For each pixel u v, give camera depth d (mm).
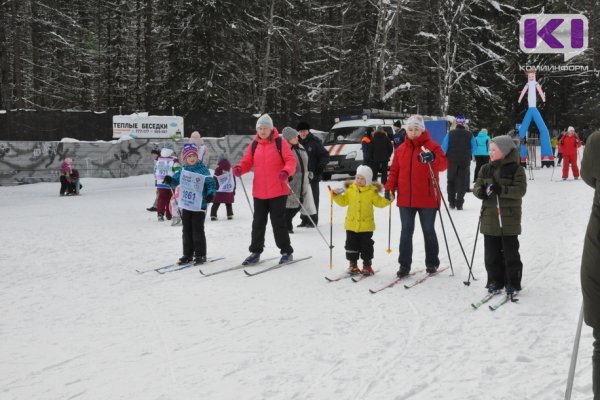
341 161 20672
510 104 48156
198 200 7484
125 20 43188
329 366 4004
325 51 39781
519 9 41875
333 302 5656
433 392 3547
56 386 3773
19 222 12062
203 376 3887
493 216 5680
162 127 24594
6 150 20531
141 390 3682
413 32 39125
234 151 25406
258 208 7484
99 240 9672
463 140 11898
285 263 7516
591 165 2750
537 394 3475
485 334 4586
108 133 23922
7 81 29594
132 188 20266
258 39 34750
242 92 34750
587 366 3881
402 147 6684
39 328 5012
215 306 5605
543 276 6441
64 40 35156
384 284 6348
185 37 30062
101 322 5160
